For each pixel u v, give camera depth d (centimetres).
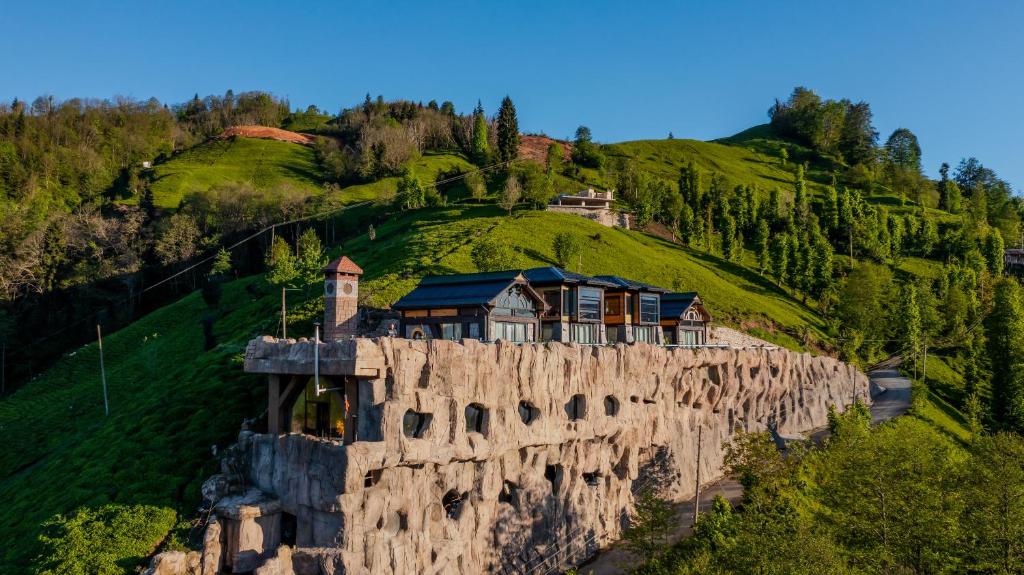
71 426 8738
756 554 4991
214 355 7756
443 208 18575
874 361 14938
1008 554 5812
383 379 4950
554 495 6394
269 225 17800
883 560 6088
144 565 4584
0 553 5022
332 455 4631
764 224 18400
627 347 7269
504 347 5812
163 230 17012
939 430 11338
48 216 18312
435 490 5306
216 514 4834
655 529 6366
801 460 7888
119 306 15025
